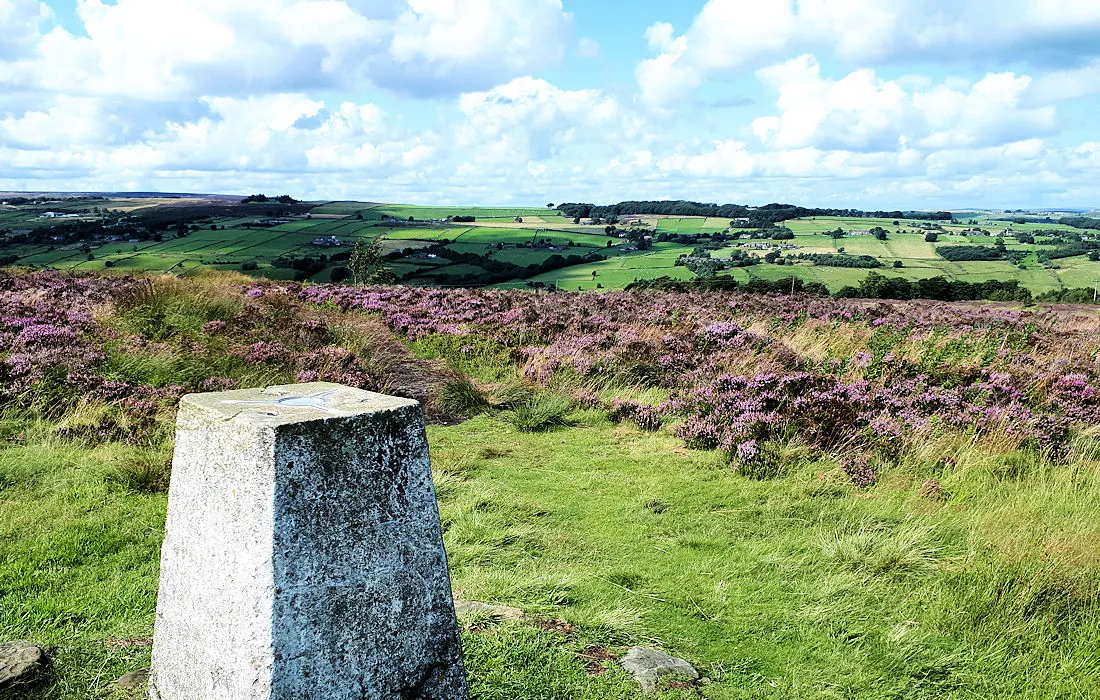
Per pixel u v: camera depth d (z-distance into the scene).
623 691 3.37
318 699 2.12
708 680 3.61
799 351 12.91
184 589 2.35
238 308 13.66
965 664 3.88
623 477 7.11
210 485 2.23
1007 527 5.46
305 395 2.49
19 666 3.12
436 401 9.75
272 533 2.03
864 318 17.50
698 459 7.64
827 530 5.73
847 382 10.16
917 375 10.59
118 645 3.58
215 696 2.20
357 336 12.02
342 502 2.17
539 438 8.60
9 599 4.16
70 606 4.11
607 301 20.23
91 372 8.68
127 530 5.25
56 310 12.09
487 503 6.21
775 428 7.98
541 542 5.47
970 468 6.98
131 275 19.52
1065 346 14.09
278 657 2.04
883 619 4.32
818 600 4.55
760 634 4.15
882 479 6.85
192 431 2.33
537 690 3.30
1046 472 6.85
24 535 5.08
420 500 2.38
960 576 4.72
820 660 3.89
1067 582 4.47
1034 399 9.35
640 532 5.72
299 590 2.07
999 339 14.23
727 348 12.64
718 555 5.28
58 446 6.84
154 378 9.13
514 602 4.27
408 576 2.34
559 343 13.09
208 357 10.00
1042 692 3.63
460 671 2.50
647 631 4.08
